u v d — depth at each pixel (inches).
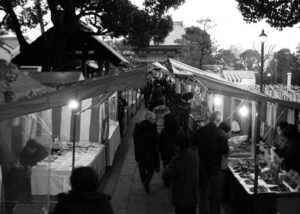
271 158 294.8
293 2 625.9
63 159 284.2
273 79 2183.8
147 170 308.2
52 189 235.8
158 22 816.3
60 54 834.2
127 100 687.7
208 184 256.4
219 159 254.8
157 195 307.3
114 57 1003.3
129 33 814.5
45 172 231.3
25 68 685.9
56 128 347.3
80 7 779.4
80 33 982.4
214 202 256.2
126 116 648.4
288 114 315.6
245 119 374.0
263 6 633.6
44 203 217.9
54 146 320.2
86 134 354.9
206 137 253.8
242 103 359.3
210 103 426.6
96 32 829.8
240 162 315.0
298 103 248.7
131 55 1948.8
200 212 255.8
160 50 2150.6
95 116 353.4
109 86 214.2
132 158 445.1
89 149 324.8
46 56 837.8
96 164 308.2
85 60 999.6
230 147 344.5
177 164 212.1
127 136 593.0
